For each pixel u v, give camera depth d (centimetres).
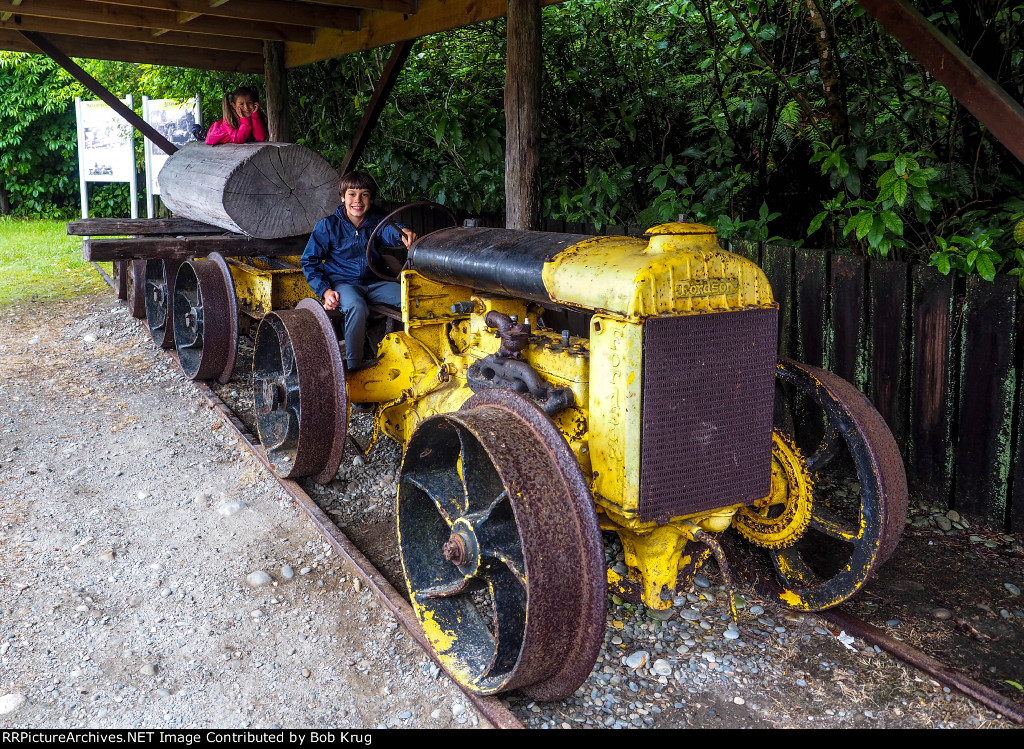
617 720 262
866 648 298
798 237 590
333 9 672
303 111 945
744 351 273
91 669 288
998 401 376
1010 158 444
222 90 1018
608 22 673
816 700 271
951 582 341
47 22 720
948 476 401
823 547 370
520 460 246
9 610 322
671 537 295
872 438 292
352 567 354
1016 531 379
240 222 545
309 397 391
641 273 254
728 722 260
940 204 436
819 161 520
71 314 809
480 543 265
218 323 557
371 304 460
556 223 614
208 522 397
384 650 300
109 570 353
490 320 329
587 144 699
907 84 501
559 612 241
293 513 405
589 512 242
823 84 480
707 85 637
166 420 530
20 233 1392
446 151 753
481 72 733
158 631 311
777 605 324
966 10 418
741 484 282
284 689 279
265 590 339
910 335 407
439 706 270
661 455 264
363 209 462
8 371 632
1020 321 368
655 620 313
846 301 429
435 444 302
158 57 818
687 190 552
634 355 254
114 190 1608
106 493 427
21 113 1527
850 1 480
